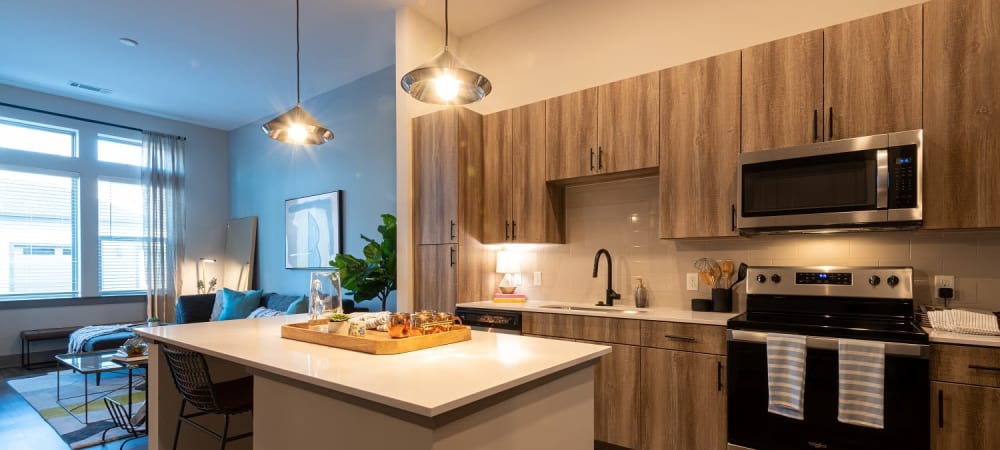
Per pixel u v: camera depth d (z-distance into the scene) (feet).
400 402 4.01
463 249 12.07
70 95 19.52
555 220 12.00
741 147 8.92
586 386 5.91
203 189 23.44
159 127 22.25
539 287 12.79
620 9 11.78
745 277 9.44
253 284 22.12
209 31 14.16
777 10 9.74
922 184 7.24
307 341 6.86
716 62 9.28
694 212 9.37
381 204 16.78
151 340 8.39
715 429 8.23
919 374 6.53
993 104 6.92
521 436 4.85
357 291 14.67
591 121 10.82
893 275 7.70
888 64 7.69
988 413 6.19
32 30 13.97
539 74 13.10
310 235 19.26
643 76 10.14
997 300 7.64
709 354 8.34
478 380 4.63
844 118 8.00
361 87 17.71
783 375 7.45
